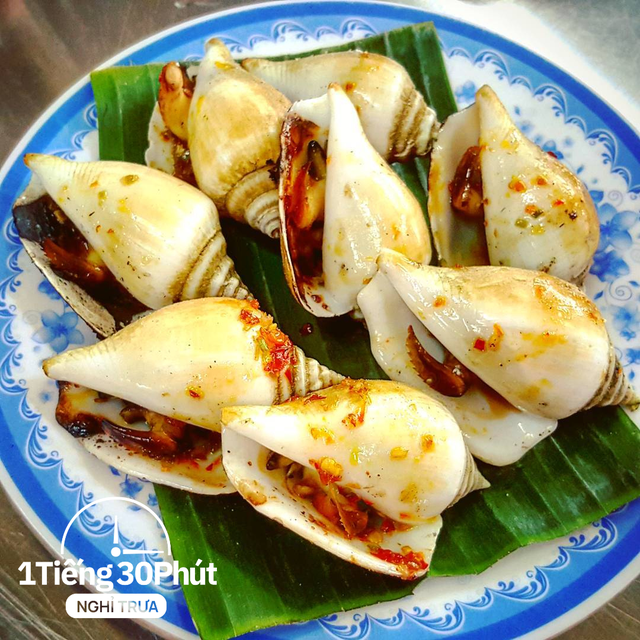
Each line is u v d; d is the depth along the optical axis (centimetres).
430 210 22
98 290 21
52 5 29
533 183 20
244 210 21
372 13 25
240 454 18
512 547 19
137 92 23
